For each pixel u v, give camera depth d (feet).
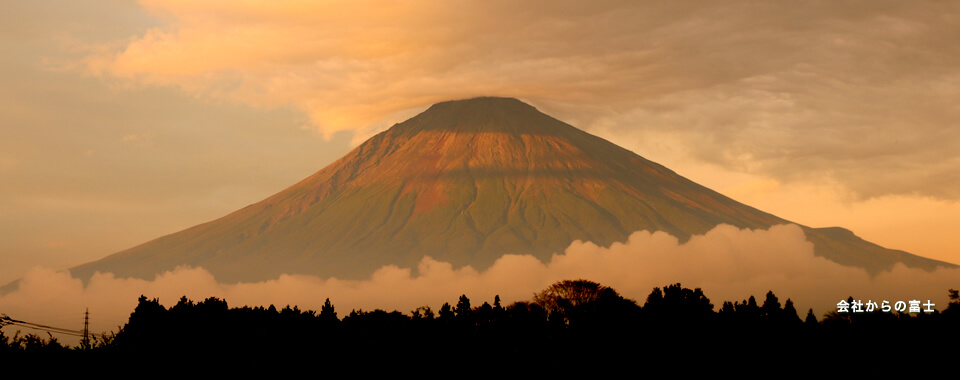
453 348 349.41
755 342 338.13
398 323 370.94
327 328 360.89
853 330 336.08
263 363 322.34
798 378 321.93
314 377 323.16
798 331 344.90
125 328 329.11
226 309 365.81
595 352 342.44
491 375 334.03
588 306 389.60
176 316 339.57
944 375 308.81
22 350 282.97
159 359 311.47
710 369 329.11
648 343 343.46
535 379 330.95
